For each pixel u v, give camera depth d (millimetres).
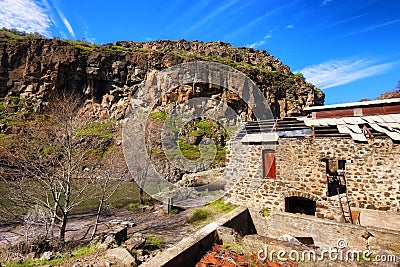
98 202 12680
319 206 7520
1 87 30953
